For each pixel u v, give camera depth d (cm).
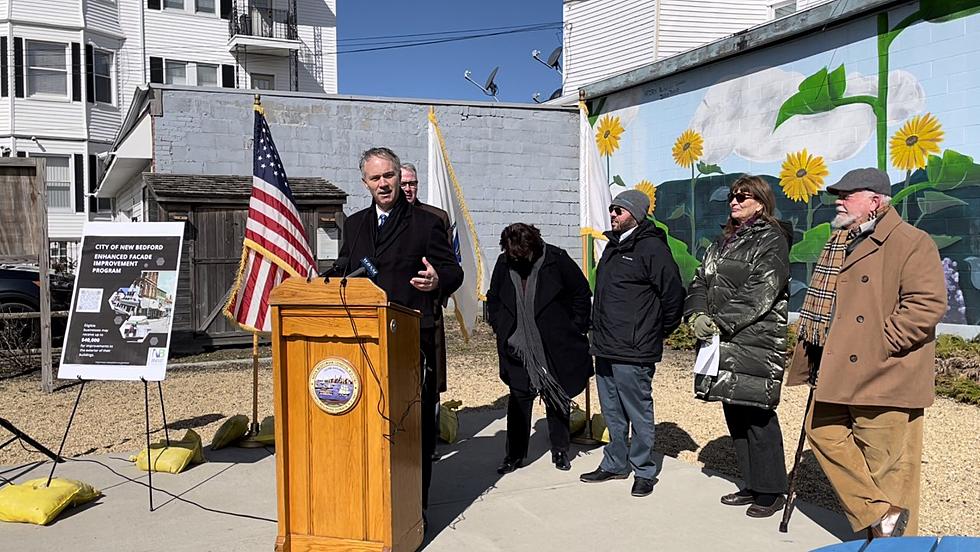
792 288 1095
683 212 1283
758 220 405
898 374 323
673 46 1641
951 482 479
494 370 908
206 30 2391
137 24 2309
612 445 479
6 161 755
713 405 702
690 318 411
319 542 334
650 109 1334
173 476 489
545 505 433
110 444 576
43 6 2166
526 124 1432
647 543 377
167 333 454
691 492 454
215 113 1215
